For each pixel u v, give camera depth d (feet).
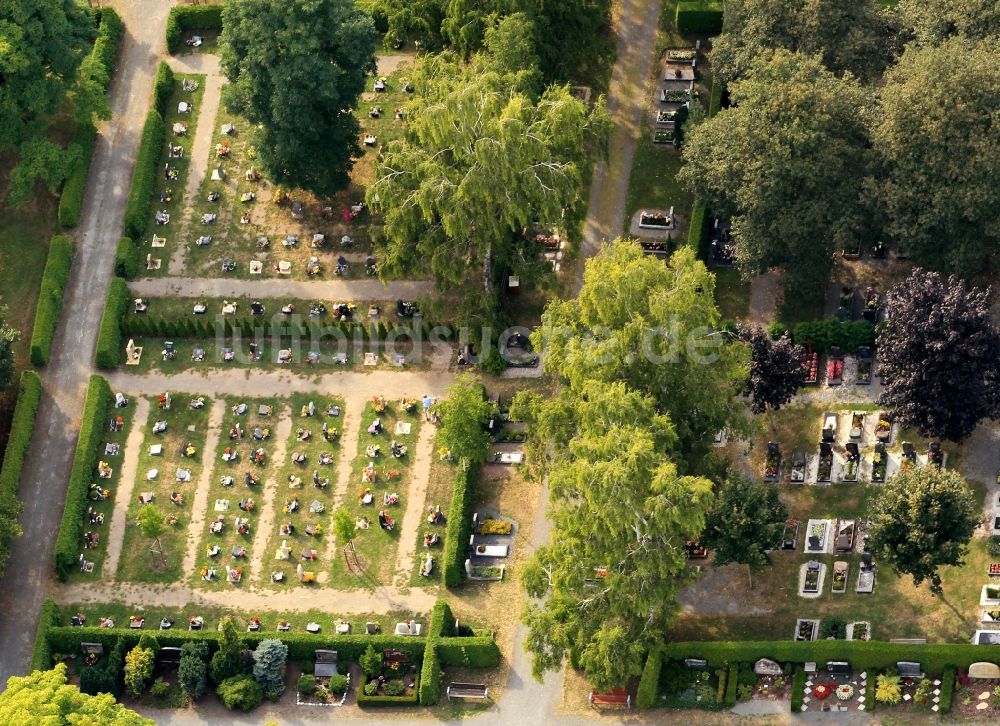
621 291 561.84
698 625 593.83
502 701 583.99
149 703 592.19
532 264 639.35
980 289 651.66
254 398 655.76
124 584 618.03
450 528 610.24
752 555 567.18
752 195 622.95
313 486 633.61
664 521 534.78
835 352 639.76
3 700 534.37
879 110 630.74
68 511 625.41
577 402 568.82
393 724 581.94
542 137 612.70
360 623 602.85
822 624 588.91
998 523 601.21
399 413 648.38
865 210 629.92
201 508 632.38
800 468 618.44
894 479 574.15
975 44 643.04
